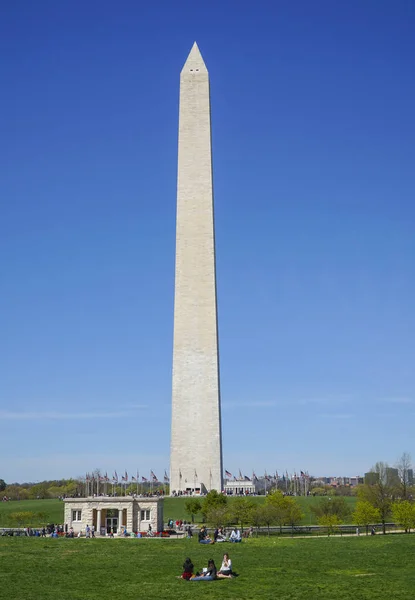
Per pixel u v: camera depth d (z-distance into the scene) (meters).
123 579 61.72
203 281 167.88
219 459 163.88
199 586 58.09
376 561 72.69
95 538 93.88
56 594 54.75
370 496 139.75
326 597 53.12
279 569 67.25
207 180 170.50
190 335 167.25
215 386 165.62
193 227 169.25
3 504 174.50
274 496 128.50
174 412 165.75
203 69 175.12
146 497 104.88
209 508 123.56
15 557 75.19
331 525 116.31
